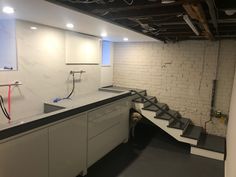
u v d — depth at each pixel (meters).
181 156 3.78
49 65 3.36
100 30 3.45
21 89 2.93
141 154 3.77
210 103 4.64
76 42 3.88
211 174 3.20
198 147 3.84
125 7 2.04
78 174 2.83
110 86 5.74
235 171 1.89
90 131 2.95
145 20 2.70
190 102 4.87
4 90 2.71
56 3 1.86
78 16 2.37
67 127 2.48
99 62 4.66
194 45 4.68
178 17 2.64
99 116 3.14
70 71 3.83
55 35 3.41
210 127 4.68
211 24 2.96
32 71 3.07
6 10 2.19
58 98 3.51
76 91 4.02
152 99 5.03
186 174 3.16
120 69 5.72
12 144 1.84
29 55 2.99
